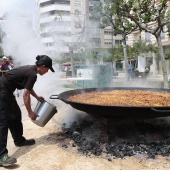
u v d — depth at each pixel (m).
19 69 3.50
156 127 4.75
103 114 3.61
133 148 3.70
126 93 4.83
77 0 19.44
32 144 4.03
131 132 4.42
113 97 4.35
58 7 19.89
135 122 4.62
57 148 3.83
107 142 3.91
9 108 3.55
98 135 4.21
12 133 3.94
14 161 3.31
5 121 3.38
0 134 3.35
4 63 9.00
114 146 3.75
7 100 3.47
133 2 9.52
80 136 4.24
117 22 11.12
